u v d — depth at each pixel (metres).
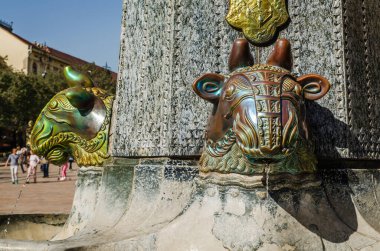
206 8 2.82
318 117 2.72
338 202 2.65
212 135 2.33
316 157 2.54
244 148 1.98
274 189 2.28
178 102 2.76
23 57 57.84
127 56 3.14
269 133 1.91
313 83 2.21
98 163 3.22
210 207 2.34
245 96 2.02
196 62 2.78
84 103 3.19
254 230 2.21
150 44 2.99
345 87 2.75
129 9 3.20
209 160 2.38
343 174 2.73
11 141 46.66
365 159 2.84
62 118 3.26
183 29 2.83
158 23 2.97
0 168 30.64
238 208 2.27
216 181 2.35
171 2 2.88
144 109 2.94
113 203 2.95
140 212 2.74
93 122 3.23
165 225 2.43
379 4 3.19
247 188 2.28
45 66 61.56
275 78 2.06
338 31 2.79
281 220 2.25
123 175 2.97
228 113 2.13
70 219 3.29
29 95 39.03
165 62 2.85
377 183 2.86
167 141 2.74
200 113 2.71
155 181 2.76
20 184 17.62
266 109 1.96
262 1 2.76
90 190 3.23
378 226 2.72
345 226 2.45
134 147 2.95
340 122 2.73
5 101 37.44
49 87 41.78
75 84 3.41
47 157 3.32
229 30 2.78
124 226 2.69
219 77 2.26
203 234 2.27
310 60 2.76
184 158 2.74
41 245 2.22
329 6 2.81
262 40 2.73
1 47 58.16
